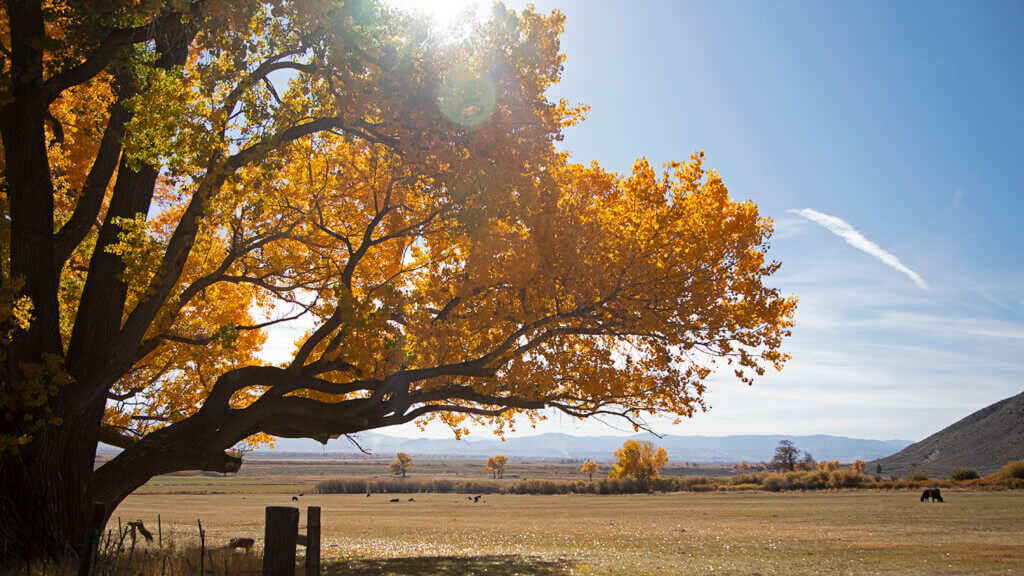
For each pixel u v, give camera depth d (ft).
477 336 49.42
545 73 44.96
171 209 55.31
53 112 45.52
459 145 41.19
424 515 178.19
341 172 48.70
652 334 47.73
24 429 37.04
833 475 341.82
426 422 59.52
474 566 55.72
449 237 47.47
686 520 147.64
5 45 42.01
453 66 40.75
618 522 144.15
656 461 401.49
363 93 38.93
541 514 179.42
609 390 47.91
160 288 39.01
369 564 56.54
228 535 91.25
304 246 51.44
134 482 41.42
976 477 341.21
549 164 47.16
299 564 46.14
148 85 38.88
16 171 37.93
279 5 37.40
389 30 39.96
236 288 58.44
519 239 43.73
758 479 395.75
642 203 47.60
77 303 46.39
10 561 34.40
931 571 57.21
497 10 43.86
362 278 51.80
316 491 389.80
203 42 36.58
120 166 41.96
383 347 39.52
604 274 45.14
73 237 41.32
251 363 59.82
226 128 38.81
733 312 46.91
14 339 36.94
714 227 46.32
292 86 43.21
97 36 36.29
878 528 114.73
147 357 53.72
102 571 31.58
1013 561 65.26
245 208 43.70
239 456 44.96
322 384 44.24
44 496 36.94
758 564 62.49
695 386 48.85
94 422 40.16
